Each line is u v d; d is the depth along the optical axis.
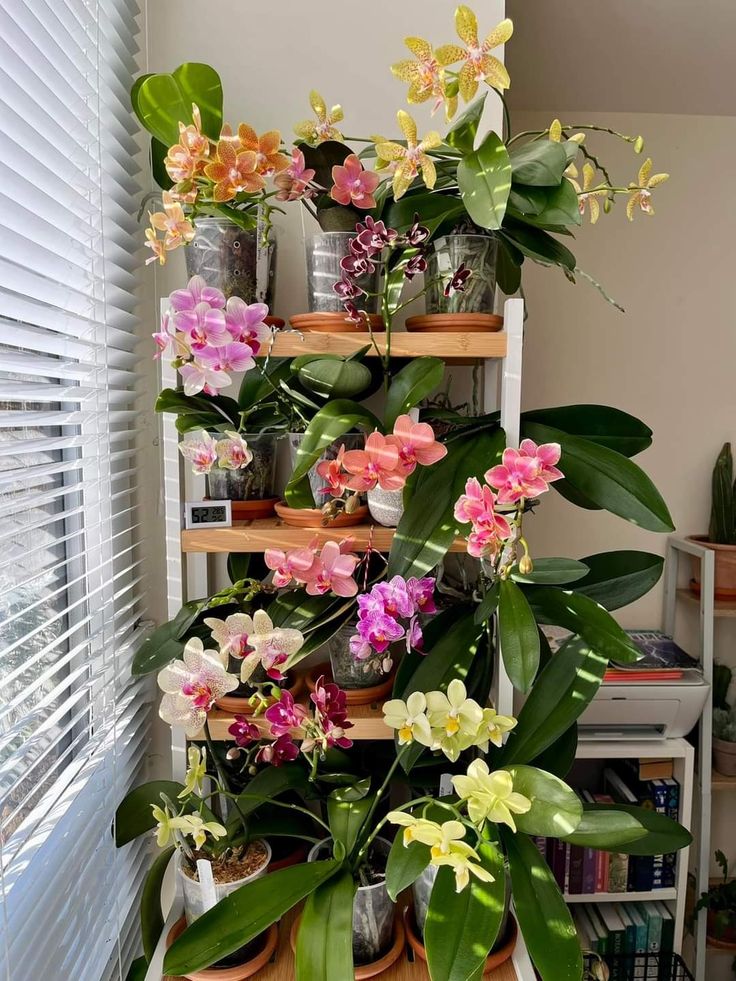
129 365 1.22
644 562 1.07
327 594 1.02
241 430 1.01
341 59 1.23
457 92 0.84
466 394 1.33
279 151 0.94
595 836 0.84
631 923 1.74
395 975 0.95
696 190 1.99
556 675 0.97
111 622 1.06
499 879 0.81
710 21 1.48
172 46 1.22
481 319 1.02
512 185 0.91
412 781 1.05
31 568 0.93
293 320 1.05
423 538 0.89
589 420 1.09
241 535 1.02
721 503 1.94
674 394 2.03
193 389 0.90
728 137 1.98
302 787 1.06
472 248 1.02
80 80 0.92
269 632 0.89
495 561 0.85
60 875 0.83
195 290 0.88
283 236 1.25
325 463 0.94
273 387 1.02
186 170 0.87
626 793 1.81
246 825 0.99
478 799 0.78
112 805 1.04
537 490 0.82
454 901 0.80
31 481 0.93
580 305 1.99
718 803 2.12
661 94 1.84
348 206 1.04
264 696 1.09
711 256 2.00
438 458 0.86
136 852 1.21
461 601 1.14
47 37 0.81
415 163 0.85
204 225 1.00
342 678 1.10
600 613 0.93
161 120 1.02
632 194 1.00
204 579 1.23
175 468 1.05
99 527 1.06
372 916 0.94
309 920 0.83
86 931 0.92
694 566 2.05
